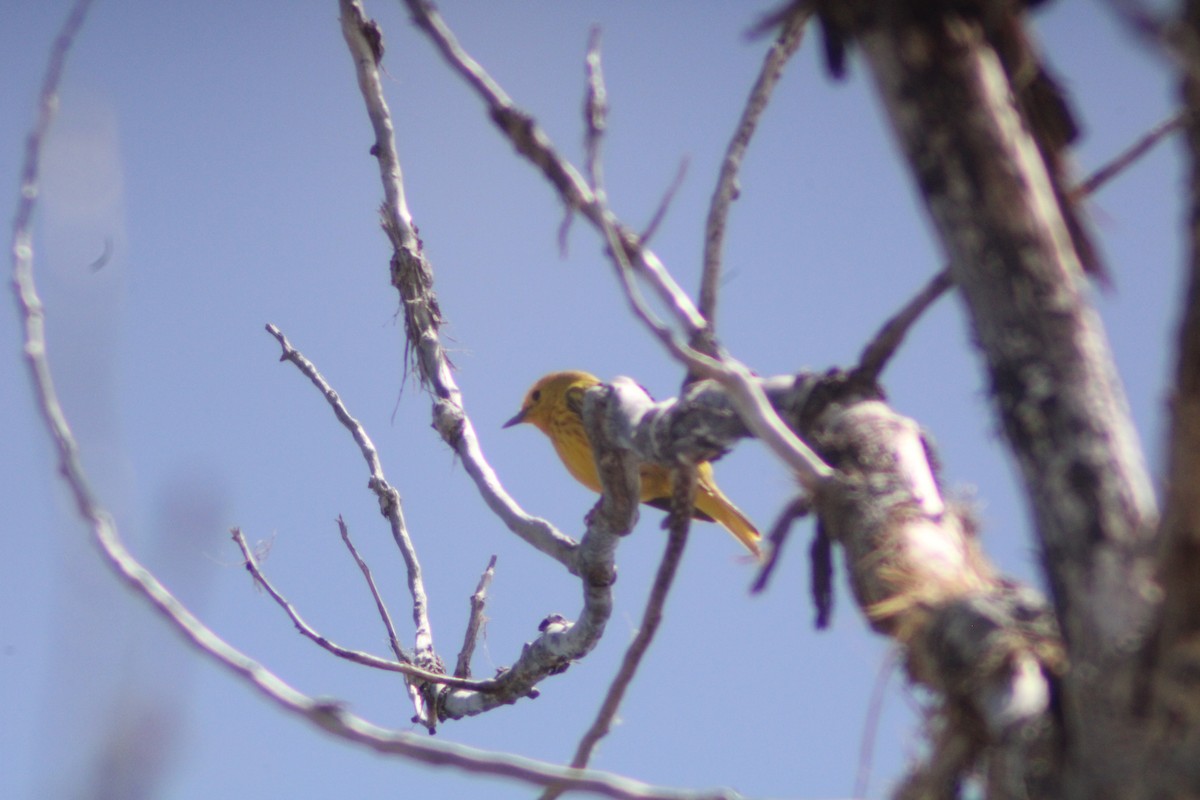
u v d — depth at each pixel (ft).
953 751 19.21
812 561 24.45
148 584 16.58
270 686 17.26
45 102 21.70
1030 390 18.30
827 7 20.52
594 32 23.40
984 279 18.65
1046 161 21.94
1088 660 17.42
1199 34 15.51
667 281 23.45
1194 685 16.46
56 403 18.85
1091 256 22.27
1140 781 16.69
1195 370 16.06
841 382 24.52
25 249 21.09
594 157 22.67
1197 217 16.30
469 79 24.07
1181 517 16.17
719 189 29.27
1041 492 18.20
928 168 18.88
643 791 16.83
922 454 22.93
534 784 17.04
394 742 17.28
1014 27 20.04
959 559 20.77
